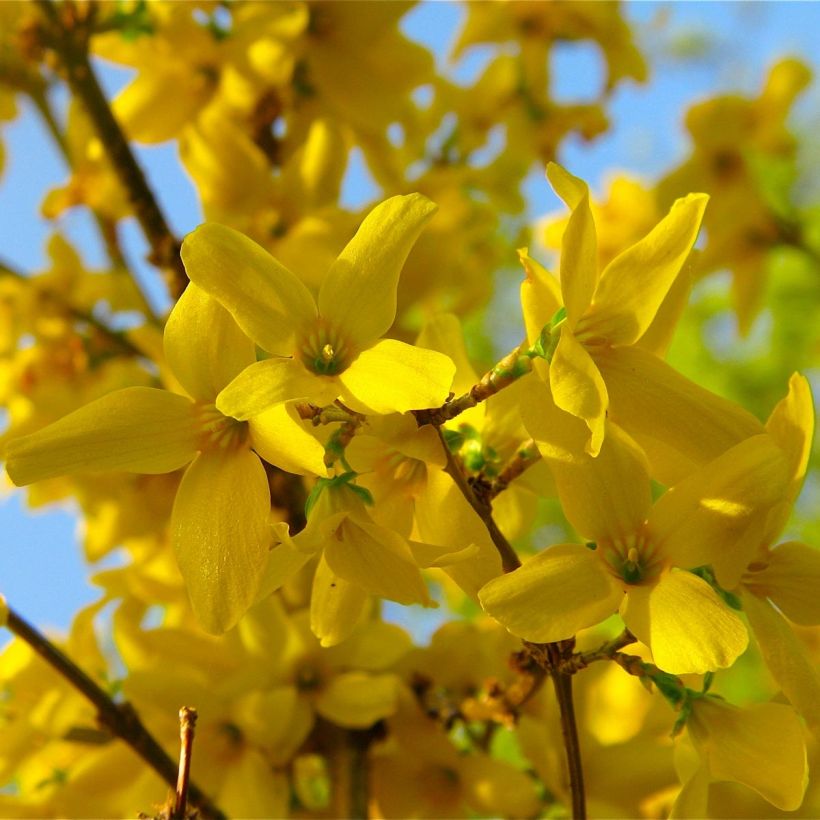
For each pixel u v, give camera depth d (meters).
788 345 0.69
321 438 0.28
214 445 0.28
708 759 0.28
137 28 0.40
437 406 0.27
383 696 0.35
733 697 0.53
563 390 0.27
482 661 0.36
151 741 0.33
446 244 0.40
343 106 0.42
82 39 0.39
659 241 0.28
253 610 0.36
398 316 0.40
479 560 0.28
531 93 0.49
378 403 0.27
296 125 0.42
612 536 0.28
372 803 0.36
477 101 0.49
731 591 0.28
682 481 0.28
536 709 0.36
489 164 0.48
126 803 0.35
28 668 0.35
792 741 0.28
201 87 0.42
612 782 0.34
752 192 0.50
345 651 0.36
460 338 0.30
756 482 0.27
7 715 0.35
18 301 0.43
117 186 0.42
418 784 0.36
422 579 0.27
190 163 0.40
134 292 0.45
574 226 0.27
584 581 0.27
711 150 0.49
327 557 0.27
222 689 0.35
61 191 0.43
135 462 0.28
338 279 0.28
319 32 0.42
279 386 0.27
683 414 0.28
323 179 0.40
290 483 0.38
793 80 0.50
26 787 0.36
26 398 0.43
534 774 0.36
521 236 0.52
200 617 0.27
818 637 0.39
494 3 0.49
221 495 0.28
